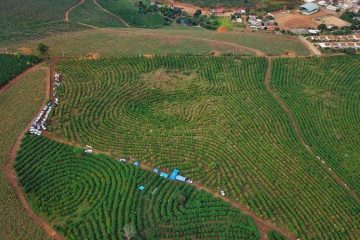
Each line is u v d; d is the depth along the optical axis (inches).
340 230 3759.8
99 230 3619.6
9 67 5433.1
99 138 4562.0
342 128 5004.9
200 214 3786.9
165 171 4239.7
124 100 5123.0
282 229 3725.4
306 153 4594.0
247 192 4052.7
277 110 5157.5
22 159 4215.1
